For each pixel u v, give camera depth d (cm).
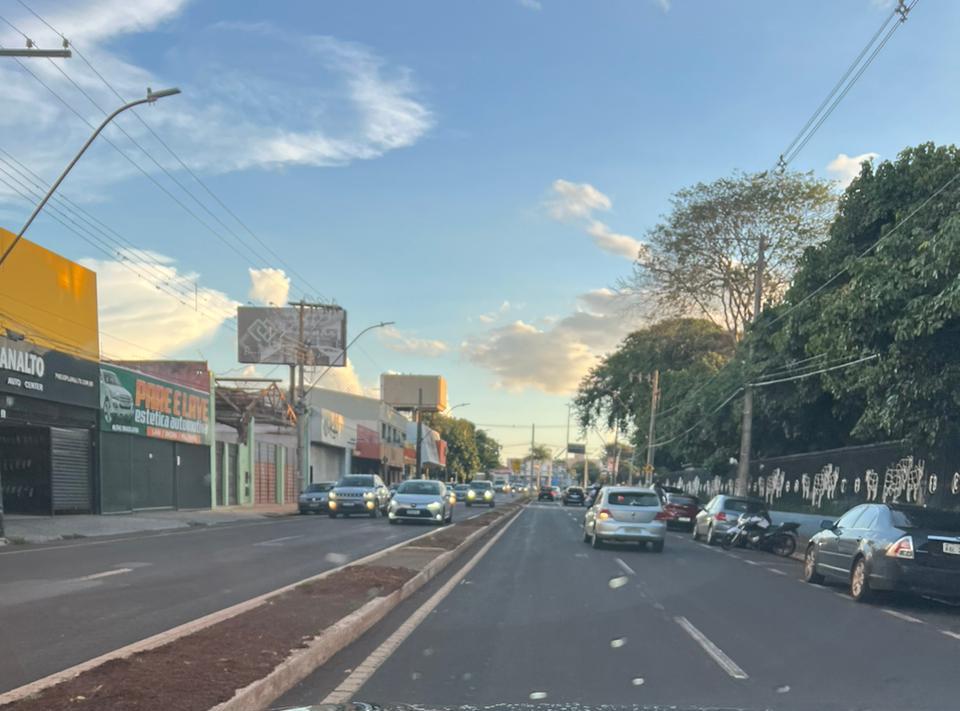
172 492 3416
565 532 2717
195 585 1202
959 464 1853
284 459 5100
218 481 3997
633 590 1295
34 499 2578
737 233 4203
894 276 1480
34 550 1725
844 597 1301
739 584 1424
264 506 4372
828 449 3083
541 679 700
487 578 1399
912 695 677
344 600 999
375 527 2662
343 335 5606
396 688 661
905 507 1271
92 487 2805
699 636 916
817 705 639
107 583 1215
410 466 9362
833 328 1730
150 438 3228
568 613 1051
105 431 2861
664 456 6316
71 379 2627
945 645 908
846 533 1345
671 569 1644
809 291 2438
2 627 867
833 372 2216
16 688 611
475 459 13312
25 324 2412
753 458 3694
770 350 2950
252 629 795
